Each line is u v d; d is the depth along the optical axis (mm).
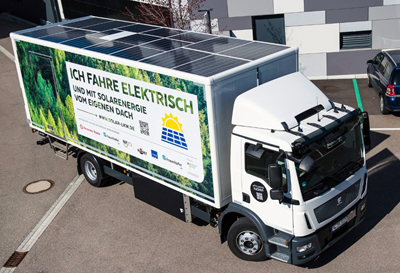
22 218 10531
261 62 7980
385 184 10281
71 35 10992
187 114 7848
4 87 19469
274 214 7434
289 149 6852
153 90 8336
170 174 8750
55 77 10750
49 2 25891
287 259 7586
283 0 16266
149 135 8859
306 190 7141
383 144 11992
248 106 7418
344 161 7633
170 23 16219
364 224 9086
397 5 15539
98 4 21625
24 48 11336
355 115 7664
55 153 12625
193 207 8891
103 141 10164
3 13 30141
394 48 16219
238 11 16766
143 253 8914
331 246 8562
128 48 9484
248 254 8234
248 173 7512
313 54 16859
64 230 9906
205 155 7840
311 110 7668
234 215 8430
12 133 15195
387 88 13008
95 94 9773
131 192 11188
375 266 7926
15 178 12375
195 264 8453
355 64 16719
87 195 11203
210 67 7855
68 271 8617
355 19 16047
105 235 9586
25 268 8828
